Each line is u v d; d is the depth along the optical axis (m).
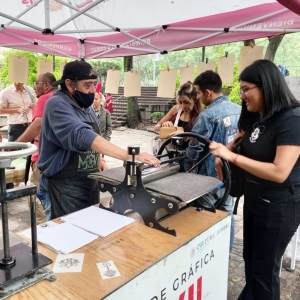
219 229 1.31
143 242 1.08
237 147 1.62
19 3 2.61
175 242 1.09
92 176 1.33
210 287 1.33
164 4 2.43
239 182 1.63
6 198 0.76
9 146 0.80
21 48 3.13
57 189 1.67
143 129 10.89
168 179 1.33
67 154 1.62
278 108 1.31
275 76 1.31
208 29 2.59
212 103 1.95
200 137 1.45
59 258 0.97
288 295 2.01
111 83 3.08
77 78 1.58
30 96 3.77
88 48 3.56
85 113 1.71
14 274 0.77
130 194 1.23
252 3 2.28
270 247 1.48
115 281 0.86
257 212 1.49
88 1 2.47
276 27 2.24
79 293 0.80
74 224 1.21
